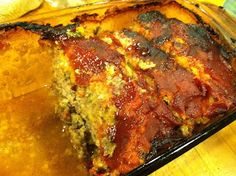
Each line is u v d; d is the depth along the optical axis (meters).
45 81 0.18
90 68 0.17
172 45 0.18
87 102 0.16
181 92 0.17
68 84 0.17
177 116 0.16
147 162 0.14
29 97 0.18
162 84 0.17
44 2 0.21
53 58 0.18
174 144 0.15
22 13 0.20
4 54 0.17
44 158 0.17
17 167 0.16
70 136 0.17
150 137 0.15
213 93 0.17
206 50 0.18
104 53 0.17
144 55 0.17
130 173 0.14
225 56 0.19
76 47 0.17
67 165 0.17
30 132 0.17
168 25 0.19
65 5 0.21
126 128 0.15
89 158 0.16
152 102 0.16
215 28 0.19
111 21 0.19
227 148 0.17
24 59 0.17
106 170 0.15
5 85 0.18
